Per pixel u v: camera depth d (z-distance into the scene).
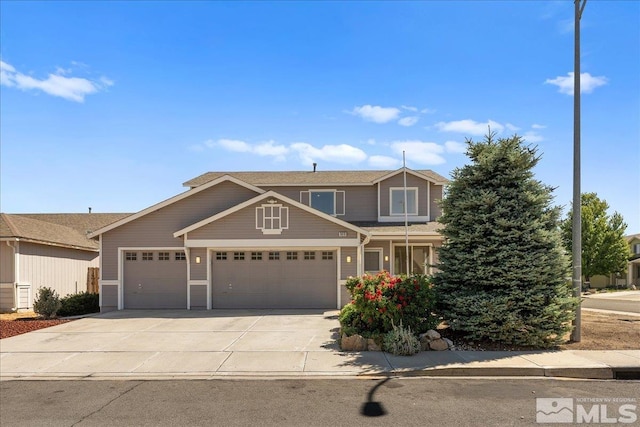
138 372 9.04
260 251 18.05
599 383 8.05
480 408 6.63
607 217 35.78
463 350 10.22
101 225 29.00
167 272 18.30
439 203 11.84
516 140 11.03
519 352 9.95
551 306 10.22
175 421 6.29
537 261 10.34
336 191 22.33
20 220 22.05
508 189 10.91
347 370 8.88
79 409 6.88
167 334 12.59
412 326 10.85
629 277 40.97
